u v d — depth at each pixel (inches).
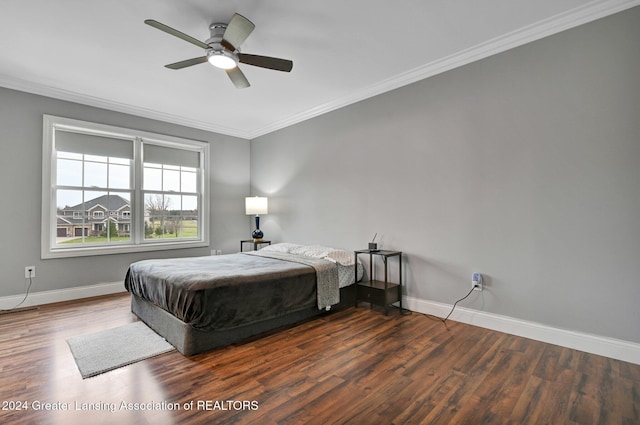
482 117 112.8
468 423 61.2
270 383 75.7
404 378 77.9
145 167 177.0
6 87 133.8
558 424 60.9
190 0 84.7
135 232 171.3
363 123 150.6
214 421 61.7
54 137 147.3
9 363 85.4
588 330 91.8
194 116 185.0
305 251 150.2
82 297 152.3
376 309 135.5
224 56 94.0
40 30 98.0
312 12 90.8
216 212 204.5
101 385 74.8
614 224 88.0
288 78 135.0
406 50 113.0
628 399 68.6
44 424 60.6
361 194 151.5
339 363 85.8
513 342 99.0
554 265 97.7
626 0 85.5
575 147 94.2
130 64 121.0
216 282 94.4
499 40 106.0
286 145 193.2
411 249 132.5
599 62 90.4
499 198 108.8
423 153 128.6
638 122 84.8
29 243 139.1
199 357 89.6
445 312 122.1
